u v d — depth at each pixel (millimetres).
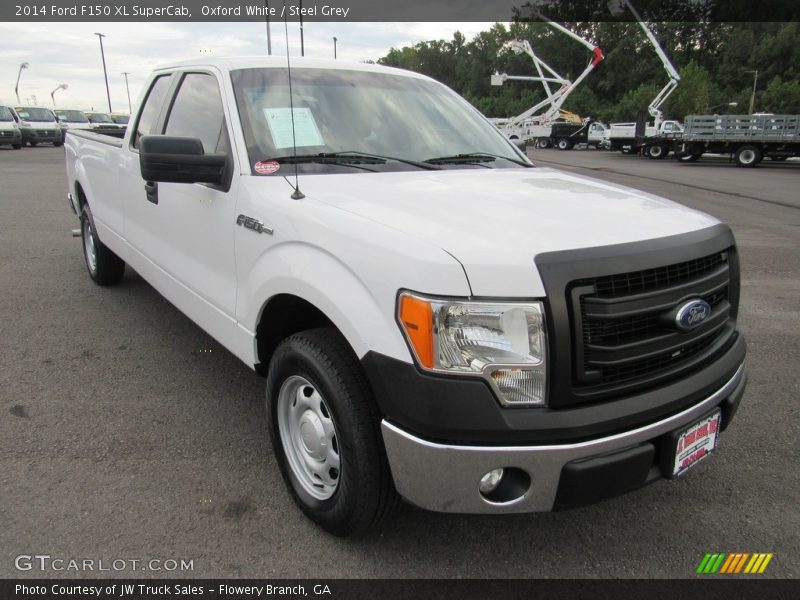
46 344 4398
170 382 3832
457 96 4078
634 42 79312
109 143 4676
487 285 1886
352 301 2092
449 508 2018
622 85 80625
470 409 1886
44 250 7352
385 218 2215
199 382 3838
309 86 3303
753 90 65188
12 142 27250
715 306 2426
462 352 1893
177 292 3566
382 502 2236
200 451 3076
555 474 1960
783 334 4984
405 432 1998
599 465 1972
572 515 2697
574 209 2400
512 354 1899
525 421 1898
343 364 2219
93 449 3061
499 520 2646
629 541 2535
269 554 2391
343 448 2215
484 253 1934
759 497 2834
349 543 2463
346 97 3365
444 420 1900
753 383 4043
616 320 2016
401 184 2707
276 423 2643
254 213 2652
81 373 3932
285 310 2703
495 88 95688
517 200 2490
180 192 3330
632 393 2094
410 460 2008
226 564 2332
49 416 3371
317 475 2504
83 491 2723
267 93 3139
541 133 46219
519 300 1893
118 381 3826
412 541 2494
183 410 3482
